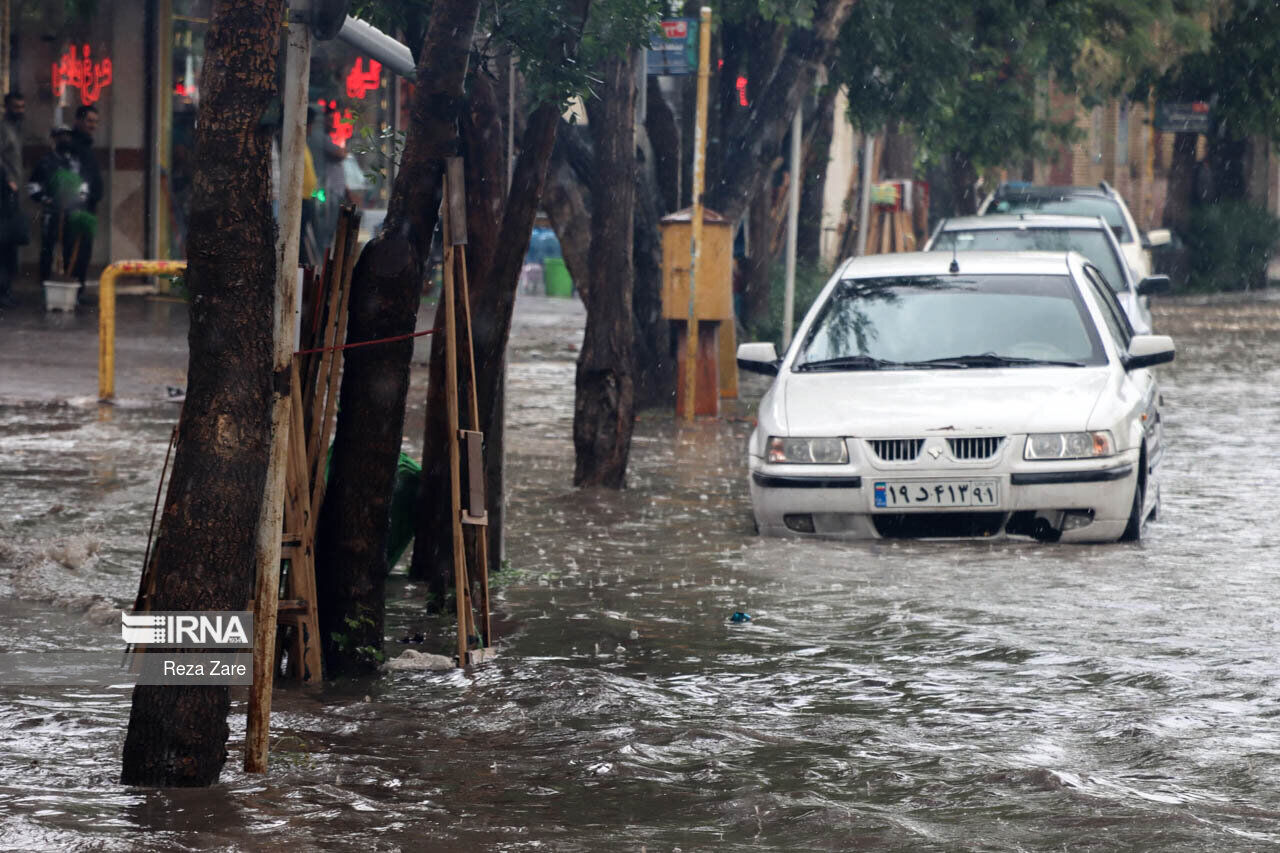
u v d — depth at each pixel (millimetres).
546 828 13227
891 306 29422
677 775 14758
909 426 26094
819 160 66500
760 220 55094
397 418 18250
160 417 37969
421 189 17969
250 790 13961
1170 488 32469
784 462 26531
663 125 43750
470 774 14703
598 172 31109
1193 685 17906
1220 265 109188
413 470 23516
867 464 26109
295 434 17875
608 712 16781
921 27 48344
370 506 18281
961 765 14992
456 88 17766
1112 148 143625
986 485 25906
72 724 15883
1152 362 28844
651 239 43531
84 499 28453
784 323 49344
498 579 23531
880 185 76125
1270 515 29281
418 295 18125
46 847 12398
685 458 35625
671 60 41062
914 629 20562
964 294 29547
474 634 19062
